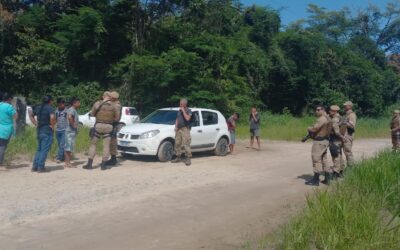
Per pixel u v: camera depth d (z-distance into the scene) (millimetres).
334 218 6098
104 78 31234
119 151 13984
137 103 28609
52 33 31500
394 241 5699
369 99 49406
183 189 9781
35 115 11859
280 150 19047
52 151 13398
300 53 43312
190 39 29547
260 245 6168
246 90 32812
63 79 30469
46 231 6637
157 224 7160
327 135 10742
